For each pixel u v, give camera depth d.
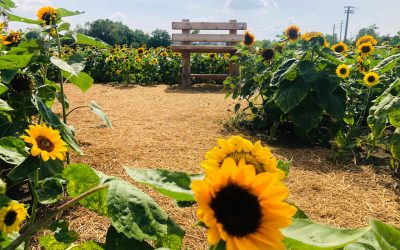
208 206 0.78
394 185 3.73
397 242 1.03
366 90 5.77
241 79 6.89
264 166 1.08
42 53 3.03
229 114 6.87
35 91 3.23
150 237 1.27
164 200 3.26
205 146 4.88
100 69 13.36
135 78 12.44
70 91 9.73
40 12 3.17
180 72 13.03
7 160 1.86
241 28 11.97
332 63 5.38
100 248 1.69
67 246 1.78
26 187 3.31
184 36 11.82
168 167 4.06
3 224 1.54
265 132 5.76
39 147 1.54
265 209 0.81
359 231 0.91
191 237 2.71
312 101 4.95
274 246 0.79
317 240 0.93
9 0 3.27
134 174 1.13
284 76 4.98
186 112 6.98
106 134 5.25
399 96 4.18
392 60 4.15
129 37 76.88
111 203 1.30
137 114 6.73
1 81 2.84
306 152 4.75
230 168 0.82
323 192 3.54
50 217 1.45
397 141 3.83
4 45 3.72
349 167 4.22
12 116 3.16
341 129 4.96
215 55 13.22
